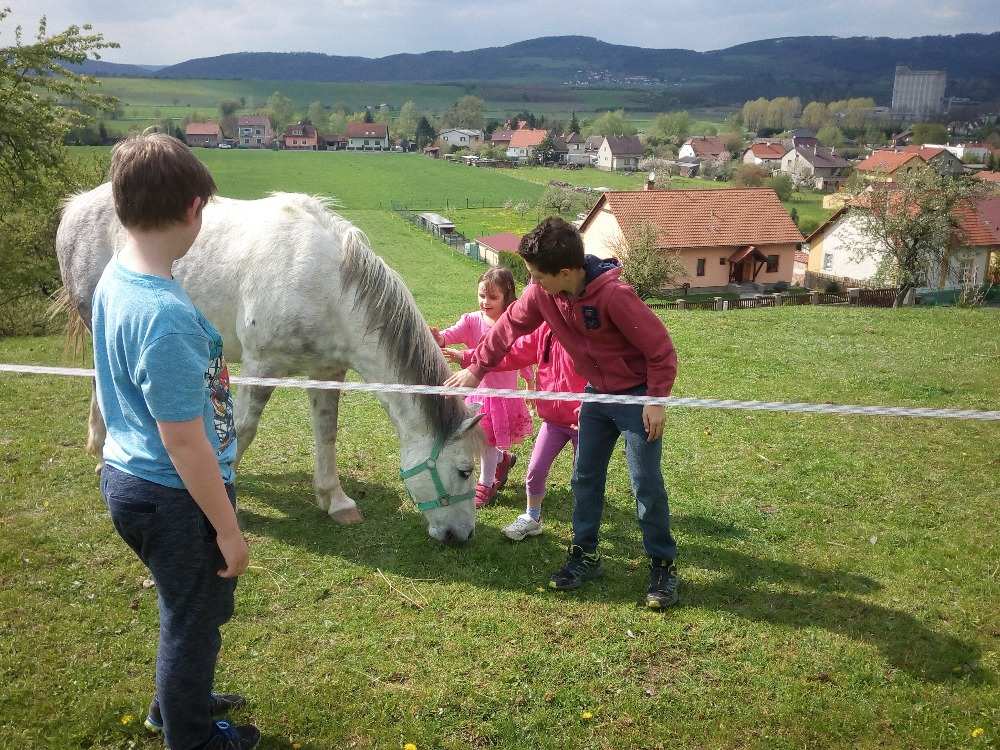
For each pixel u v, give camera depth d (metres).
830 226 40.31
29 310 14.49
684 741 2.79
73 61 16.80
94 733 2.73
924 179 28.58
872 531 4.44
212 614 2.23
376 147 161.00
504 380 4.60
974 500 4.88
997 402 7.11
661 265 32.59
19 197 17.05
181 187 1.98
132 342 1.93
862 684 3.09
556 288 3.24
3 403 6.32
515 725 2.85
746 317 12.09
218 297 4.20
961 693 3.03
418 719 2.87
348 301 3.95
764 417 6.54
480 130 187.25
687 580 3.88
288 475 5.15
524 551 4.19
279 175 95.19
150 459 2.05
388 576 3.89
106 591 3.62
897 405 7.05
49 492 4.62
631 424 3.38
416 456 3.97
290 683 3.04
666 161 124.44
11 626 3.32
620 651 3.29
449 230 56.38
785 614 3.57
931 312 12.65
